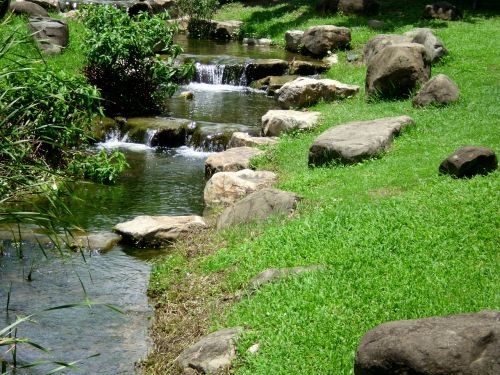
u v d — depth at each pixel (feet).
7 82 33.60
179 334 26.40
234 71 76.79
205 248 33.71
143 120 57.26
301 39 88.48
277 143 50.24
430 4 97.19
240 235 33.53
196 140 55.06
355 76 71.15
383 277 26.37
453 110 50.72
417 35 70.64
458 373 16.75
